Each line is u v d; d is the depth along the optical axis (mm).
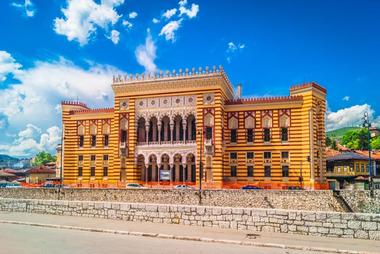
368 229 24969
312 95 71875
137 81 79250
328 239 24938
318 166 73062
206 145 73188
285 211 27172
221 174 72688
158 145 77250
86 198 62000
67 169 86875
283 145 73000
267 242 24047
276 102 74188
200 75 74938
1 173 129500
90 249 22094
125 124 80062
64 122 88562
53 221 32188
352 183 77000
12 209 38781
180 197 58125
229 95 84312
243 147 75375
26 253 20938
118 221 32000
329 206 52344
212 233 26781
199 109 74750
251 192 55688
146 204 31922
